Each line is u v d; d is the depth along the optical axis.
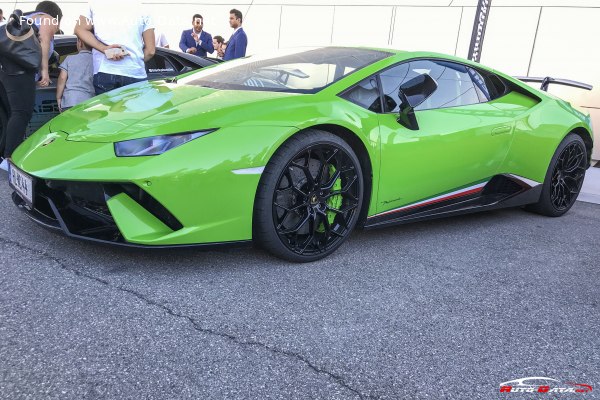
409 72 3.03
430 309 2.21
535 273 2.74
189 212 2.19
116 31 3.88
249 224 2.34
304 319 2.03
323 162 2.51
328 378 1.67
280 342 1.85
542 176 3.72
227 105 2.43
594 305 2.39
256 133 2.29
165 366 1.65
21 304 1.95
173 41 9.15
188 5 8.86
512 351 1.94
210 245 2.29
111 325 1.86
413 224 3.46
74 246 2.53
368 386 1.65
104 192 2.16
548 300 2.41
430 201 3.09
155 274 2.30
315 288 2.31
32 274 2.20
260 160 2.27
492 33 6.73
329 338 1.91
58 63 4.38
